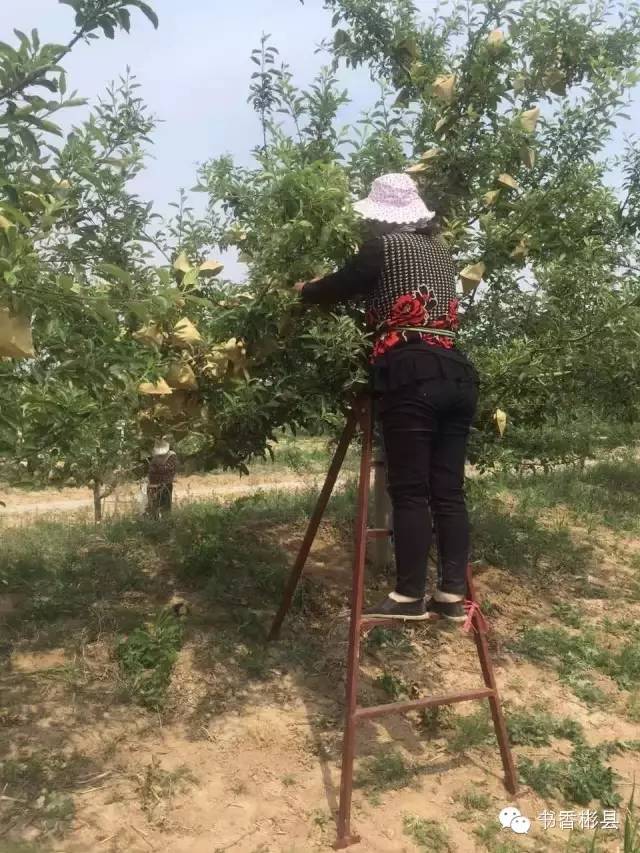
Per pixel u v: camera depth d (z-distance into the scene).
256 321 3.79
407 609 3.44
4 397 2.99
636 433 7.38
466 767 3.79
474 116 4.58
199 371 3.98
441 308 3.51
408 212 3.68
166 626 4.45
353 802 3.44
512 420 5.23
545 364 4.93
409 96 5.16
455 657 4.81
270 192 3.43
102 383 2.97
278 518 6.66
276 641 4.70
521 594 5.88
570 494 8.66
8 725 3.72
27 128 2.62
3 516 9.06
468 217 4.73
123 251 4.16
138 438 4.20
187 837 3.14
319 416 3.95
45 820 3.13
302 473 12.22
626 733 4.21
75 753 3.57
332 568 5.75
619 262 5.55
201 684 4.20
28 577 5.24
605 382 5.34
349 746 3.29
